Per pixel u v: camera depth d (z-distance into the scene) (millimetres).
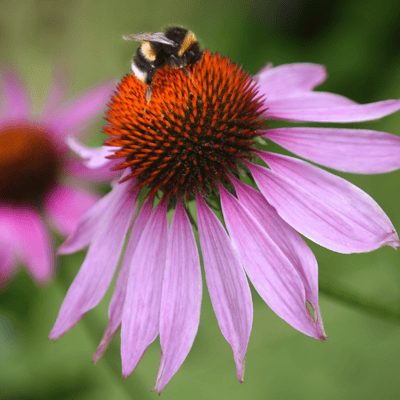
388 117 452
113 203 374
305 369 445
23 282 453
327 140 361
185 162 367
